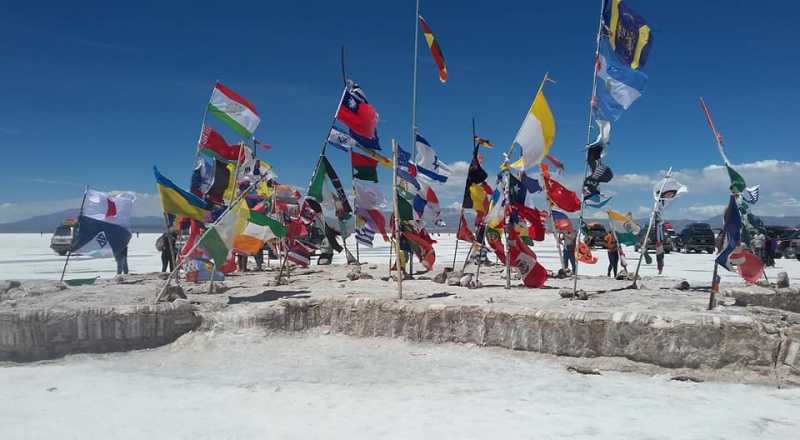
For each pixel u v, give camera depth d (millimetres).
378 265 22984
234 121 14672
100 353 10328
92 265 30375
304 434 6215
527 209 13359
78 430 6336
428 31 15672
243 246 12656
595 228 46156
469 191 15867
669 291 13828
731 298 12352
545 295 13047
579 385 8445
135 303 11180
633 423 6637
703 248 43594
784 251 37094
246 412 7031
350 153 15500
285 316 11609
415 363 9812
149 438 6086
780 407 7375
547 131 12773
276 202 17500
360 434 6219
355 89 14617
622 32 12445
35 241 77625
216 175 14859
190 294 13453
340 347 10938
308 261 15805
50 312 10180
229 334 11102
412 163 15891
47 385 8320
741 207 11141
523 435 6191
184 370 9336
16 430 6336
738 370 8844
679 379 8773
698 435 6250
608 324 9727
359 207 15641
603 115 12508
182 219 16109
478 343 10773
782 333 8883
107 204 13547
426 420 6715
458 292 13641
